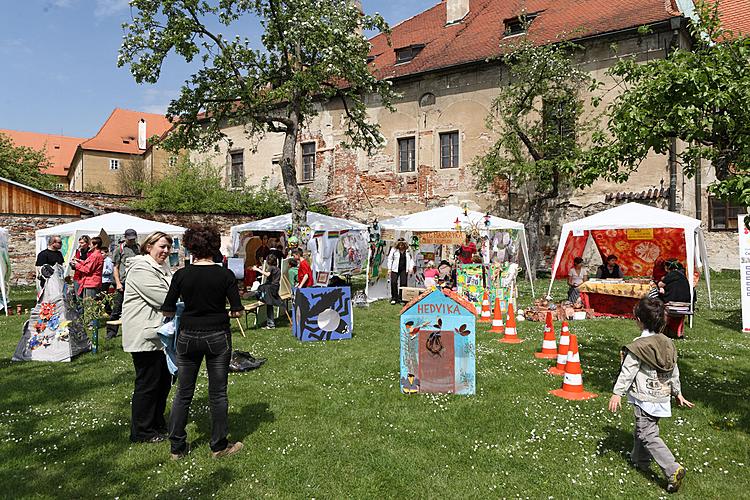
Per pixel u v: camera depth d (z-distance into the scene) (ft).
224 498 12.03
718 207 61.52
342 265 51.42
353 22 49.88
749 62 16.93
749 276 31.73
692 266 33.99
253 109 48.62
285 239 62.18
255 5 46.47
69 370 23.16
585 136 61.46
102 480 12.88
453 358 19.38
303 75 45.29
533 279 62.13
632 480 12.75
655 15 59.62
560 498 11.96
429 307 19.56
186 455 14.24
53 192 66.59
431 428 16.06
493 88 71.10
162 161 134.92
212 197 73.92
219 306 14.02
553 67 59.06
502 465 13.60
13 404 18.53
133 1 43.55
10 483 12.67
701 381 20.71
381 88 54.13
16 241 60.59
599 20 65.10
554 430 15.80
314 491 12.34
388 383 20.72
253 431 15.89
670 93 17.12
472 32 79.46
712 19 18.90
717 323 33.78
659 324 12.87
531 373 22.18
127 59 43.86
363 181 82.53
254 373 22.47
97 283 30.32
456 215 46.03
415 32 89.61
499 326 32.78
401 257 46.34
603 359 24.35
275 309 38.75
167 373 15.52
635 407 12.94
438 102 75.72
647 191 59.93
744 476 12.89
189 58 44.75
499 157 64.59
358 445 14.85
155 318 15.06
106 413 17.54
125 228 46.24
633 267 45.68
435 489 12.43
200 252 13.98
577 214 64.54
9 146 120.78
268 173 93.35
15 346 27.94
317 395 19.33
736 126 16.74
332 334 29.66
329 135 85.87
